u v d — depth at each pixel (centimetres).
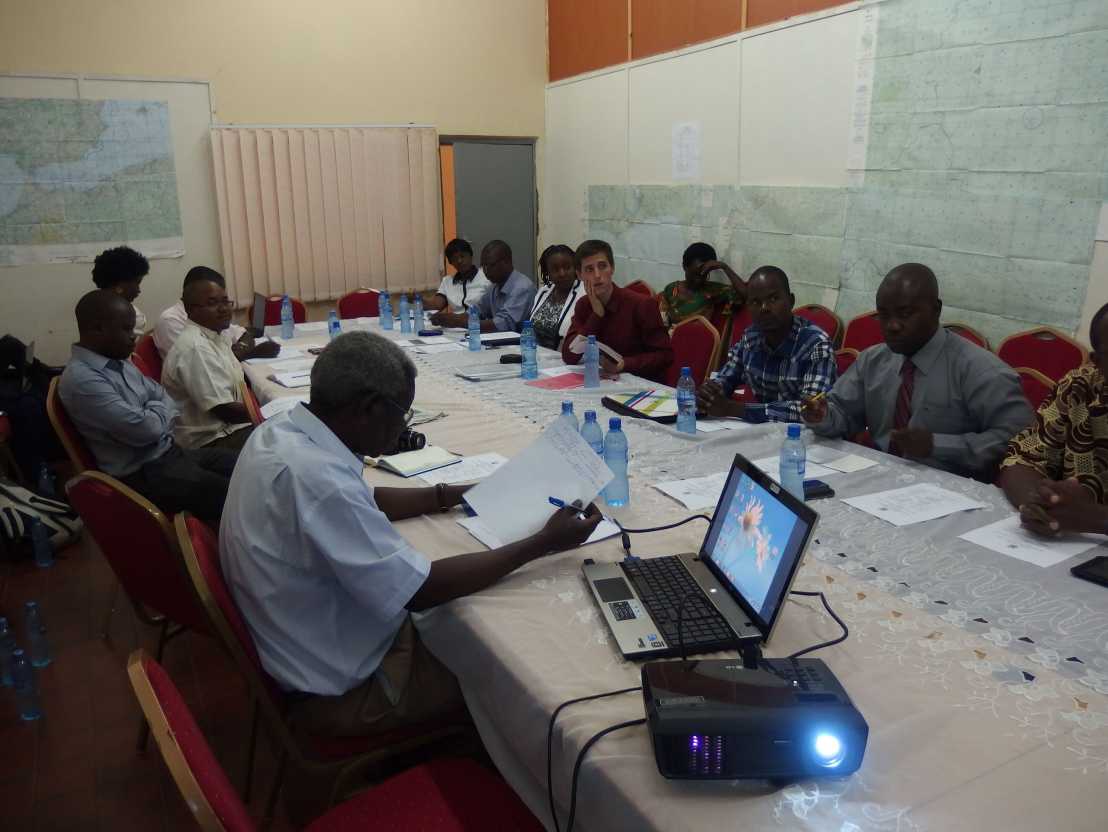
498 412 264
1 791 191
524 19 618
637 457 213
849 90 398
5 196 488
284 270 567
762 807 88
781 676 98
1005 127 334
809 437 228
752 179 464
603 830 97
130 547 157
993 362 215
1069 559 147
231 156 538
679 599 132
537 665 118
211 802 75
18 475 388
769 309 261
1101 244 307
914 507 174
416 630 150
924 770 93
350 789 166
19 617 273
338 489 133
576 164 619
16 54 479
